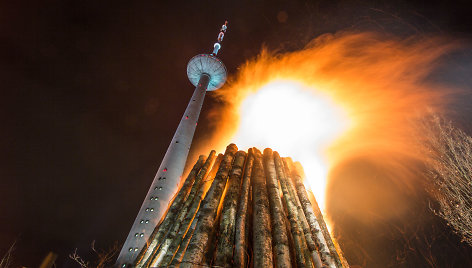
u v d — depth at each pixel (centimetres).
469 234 1435
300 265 993
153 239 1429
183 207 1490
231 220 1150
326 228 1320
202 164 2005
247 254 1025
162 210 2938
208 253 1023
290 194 1478
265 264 924
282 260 959
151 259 1284
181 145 3747
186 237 1189
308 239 1149
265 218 1173
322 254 1075
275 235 1096
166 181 3216
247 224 1201
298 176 1733
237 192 1392
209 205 1269
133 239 2577
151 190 3134
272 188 1433
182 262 948
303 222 1257
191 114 4266
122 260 2395
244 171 1680
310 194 1628
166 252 1208
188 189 1727
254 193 1390
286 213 1341
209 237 1094
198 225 1140
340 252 1266
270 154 1938
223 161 1753
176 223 1378
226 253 977
